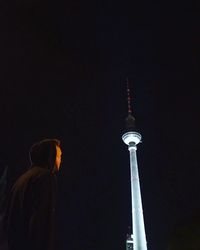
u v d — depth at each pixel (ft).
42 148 25.08
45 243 20.62
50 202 21.98
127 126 363.56
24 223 21.93
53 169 24.85
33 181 22.72
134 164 338.95
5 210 23.20
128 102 384.06
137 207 302.86
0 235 22.47
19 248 21.48
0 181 58.13
